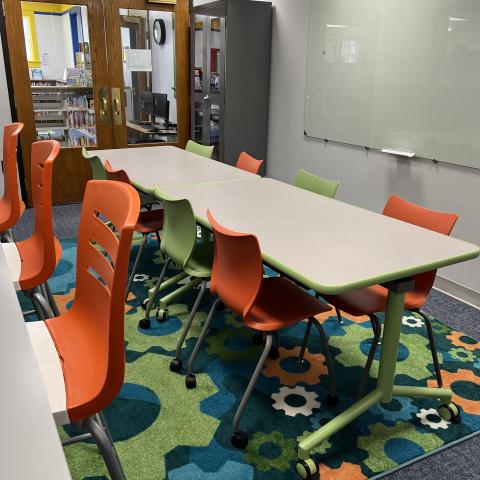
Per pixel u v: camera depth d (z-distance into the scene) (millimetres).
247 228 1935
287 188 2672
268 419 1943
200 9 5020
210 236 3250
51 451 565
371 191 3938
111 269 1080
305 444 1685
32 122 4758
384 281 1501
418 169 3469
